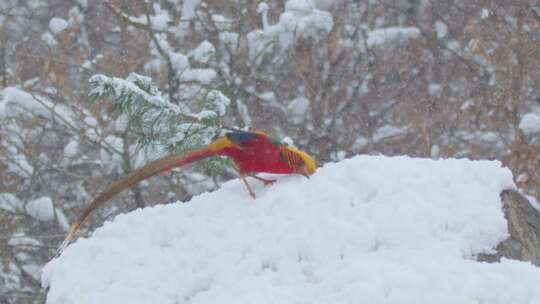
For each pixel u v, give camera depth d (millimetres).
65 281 7141
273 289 6344
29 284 15891
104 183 15445
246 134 7305
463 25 18375
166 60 15828
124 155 13891
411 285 5984
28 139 16203
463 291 5891
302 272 6527
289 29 16875
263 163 7348
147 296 6766
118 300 6758
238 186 7723
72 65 15359
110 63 16078
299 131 16594
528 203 7457
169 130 9953
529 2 17750
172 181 14805
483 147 17094
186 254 7078
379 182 7145
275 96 17078
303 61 16828
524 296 5859
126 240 7449
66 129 15352
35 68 16641
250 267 6652
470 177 7297
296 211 7023
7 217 15656
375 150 16922
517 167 15992
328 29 16906
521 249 6820
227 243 6992
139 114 9875
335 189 7125
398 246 6559
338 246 6621
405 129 17078
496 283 5926
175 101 15461
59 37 16750
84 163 15617
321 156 16625
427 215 6766
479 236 6715
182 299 6715
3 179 15805
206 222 7352
